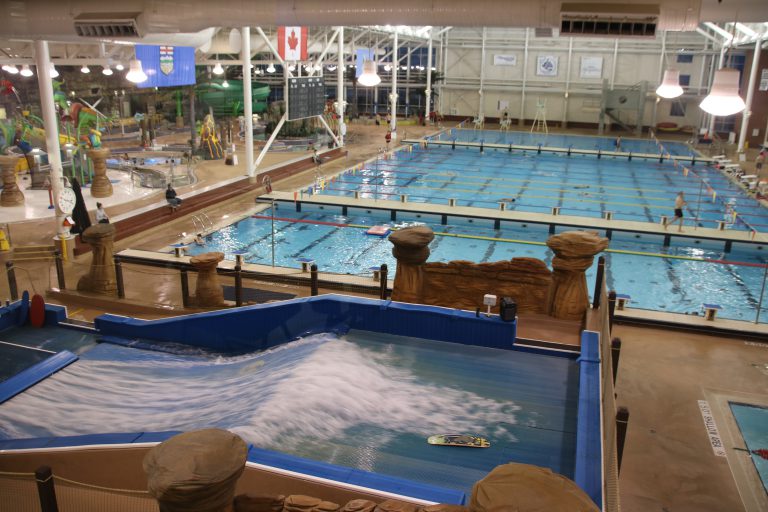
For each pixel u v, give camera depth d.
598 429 6.12
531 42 42.47
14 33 8.75
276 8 7.85
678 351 9.98
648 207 21.12
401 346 8.62
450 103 45.94
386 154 30.06
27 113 25.11
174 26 8.27
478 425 6.63
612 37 6.91
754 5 6.52
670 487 6.75
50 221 16.84
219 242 16.69
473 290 10.29
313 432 6.29
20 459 5.88
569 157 31.78
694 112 40.31
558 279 9.81
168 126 38.09
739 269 15.46
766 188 23.00
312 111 27.20
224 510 3.71
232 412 6.79
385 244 16.92
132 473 5.61
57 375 8.62
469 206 20.34
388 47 46.34
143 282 13.12
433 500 4.65
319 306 9.22
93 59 18.98
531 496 3.21
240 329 9.54
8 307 10.52
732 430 7.81
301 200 20.52
